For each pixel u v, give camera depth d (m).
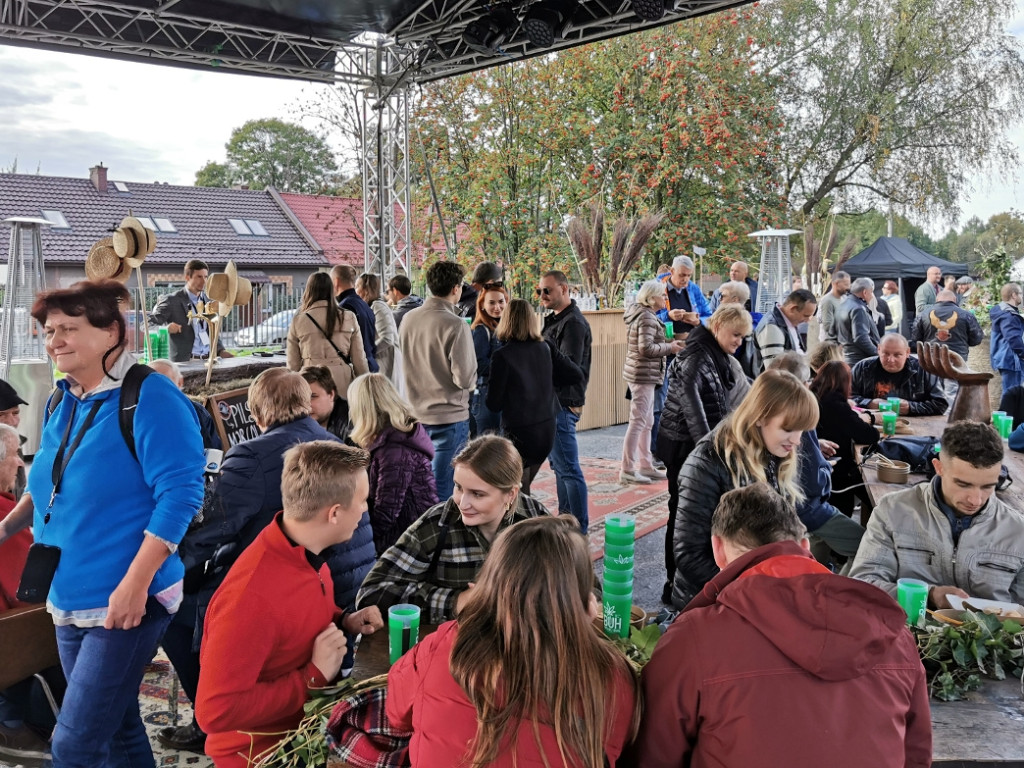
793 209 19.52
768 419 2.81
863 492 4.23
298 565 2.04
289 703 2.01
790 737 1.37
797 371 4.21
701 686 1.42
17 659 2.58
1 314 7.44
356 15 8.33
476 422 5.88
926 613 2.41
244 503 2.79
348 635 2.32
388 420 3.38
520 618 1.33
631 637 2.01
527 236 16.11
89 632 2.21
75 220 24.14
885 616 1.44
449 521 2.49
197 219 26.16
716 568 2.88
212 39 8.70
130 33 8.30
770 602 1.43
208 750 2.08
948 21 18.48
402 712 1.51
